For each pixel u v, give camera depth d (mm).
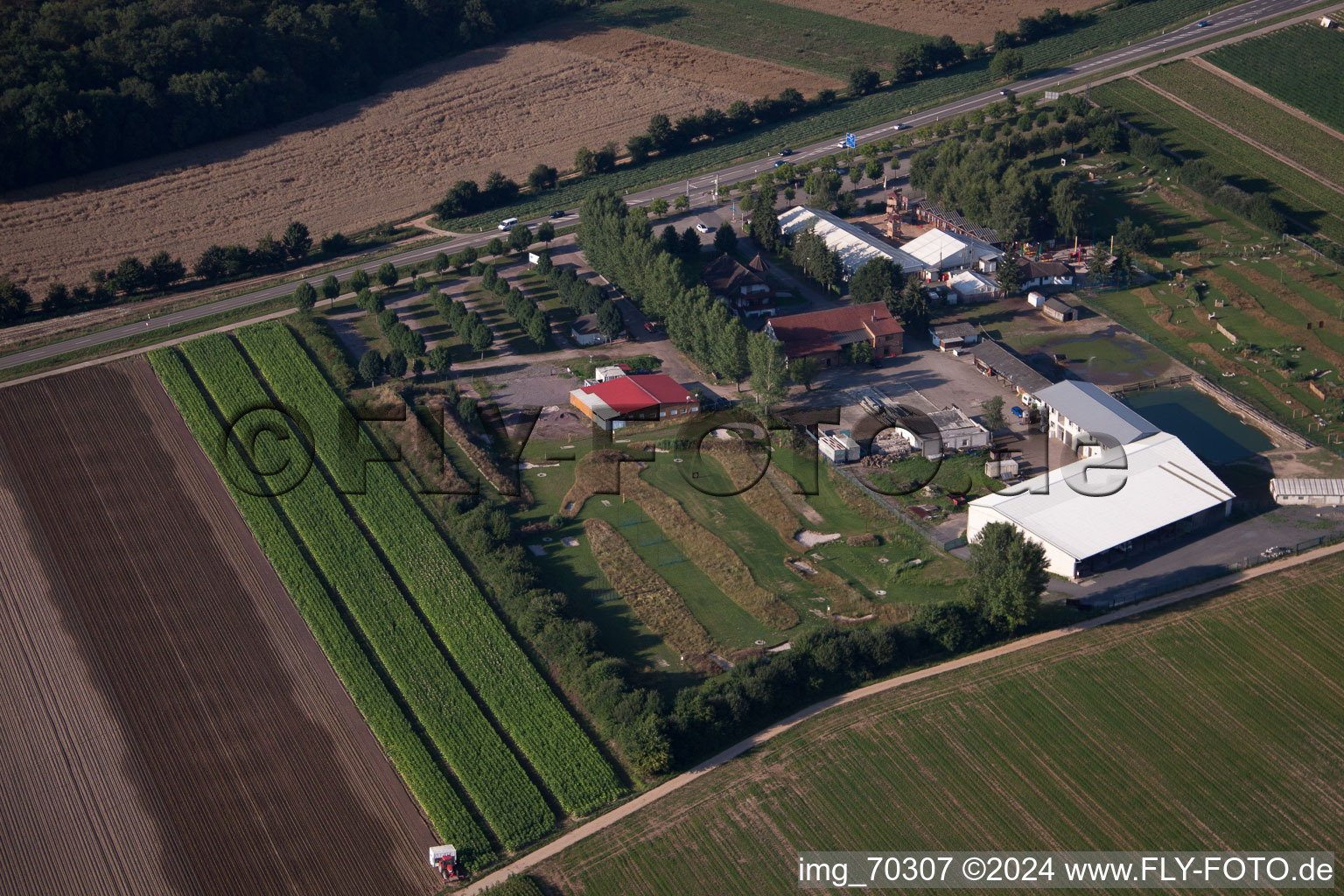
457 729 111812
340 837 101188
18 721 114375
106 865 99500
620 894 93938
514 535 137625
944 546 132750
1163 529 134250
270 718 114062
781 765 105250
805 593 127438
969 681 113750
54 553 136625
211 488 146875
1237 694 110688
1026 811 99812
